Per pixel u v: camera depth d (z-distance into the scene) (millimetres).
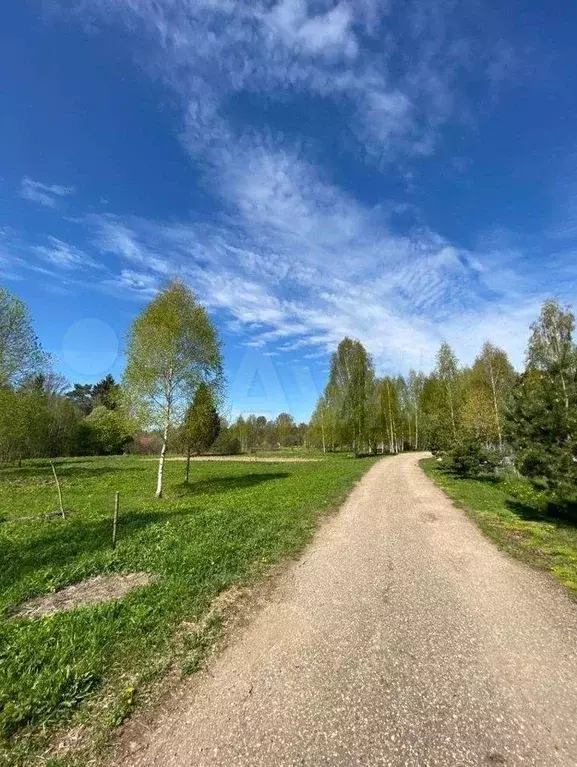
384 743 3248
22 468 31203
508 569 7508
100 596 6387
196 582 6789
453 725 3449
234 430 60875
